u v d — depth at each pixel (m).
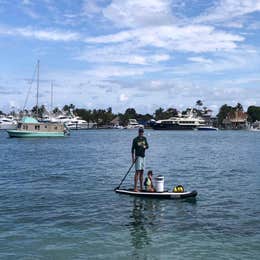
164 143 87.62
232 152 58.00
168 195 19.94
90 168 35.19
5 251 12.16
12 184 25.22
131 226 14.88
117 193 21.39
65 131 112.62
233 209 17.70
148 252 12.09
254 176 29.34
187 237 13.55
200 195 21.03
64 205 18.52
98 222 15.45
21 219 15.88
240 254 11.96
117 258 11.61
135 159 20.80
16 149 64.62
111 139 109.38
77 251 12.16
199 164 38.91
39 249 12.34
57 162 41.31
